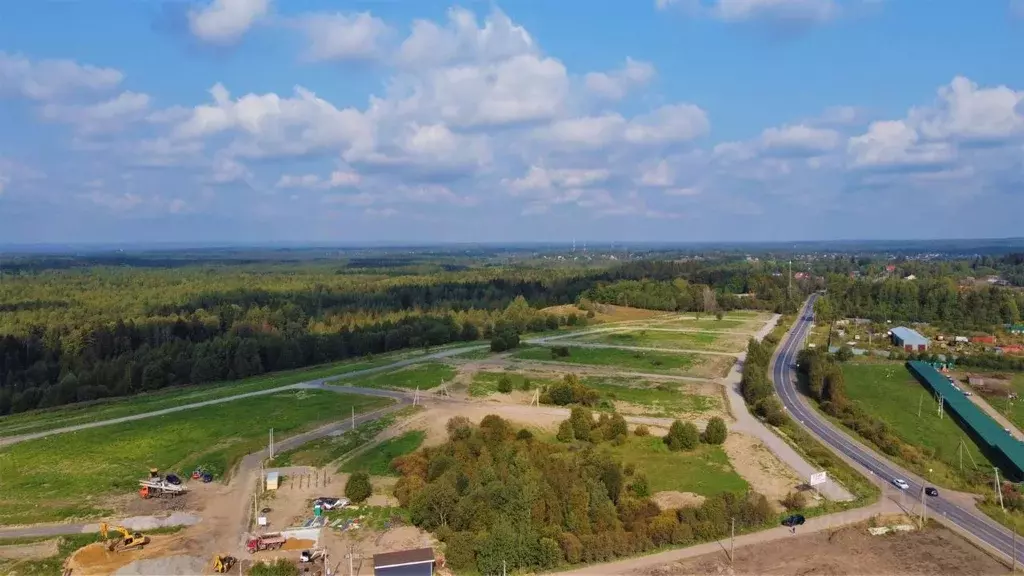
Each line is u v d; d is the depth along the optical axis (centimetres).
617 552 6341
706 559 6278
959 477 8794
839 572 6047
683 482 8219
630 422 10812
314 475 8500
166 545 6638
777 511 7356
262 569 6050
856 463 9138
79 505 7675
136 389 14612
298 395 13025
